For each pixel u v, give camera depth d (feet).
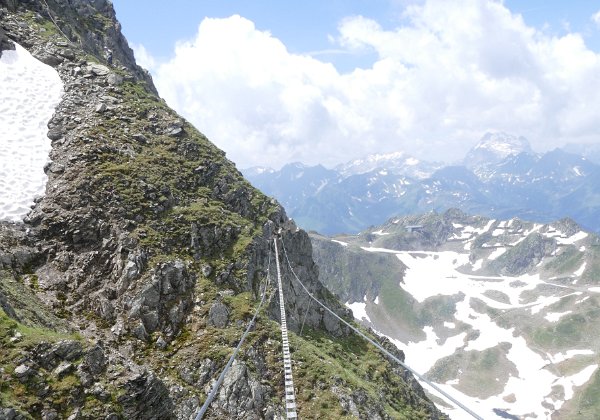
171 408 120.16
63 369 102.42
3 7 309.42
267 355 192.54
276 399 176.45
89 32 373.81
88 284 183.42
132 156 248.32
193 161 280.31
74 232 194.39
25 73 269.03
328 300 367.86
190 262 216.54
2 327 102.99
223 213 260.21
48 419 92.53
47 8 336.90
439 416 346.54
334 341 307.17
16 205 196.03
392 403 277.64
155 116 295.28
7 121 235.20
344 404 186.09
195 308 197.36
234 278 226.79
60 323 157.69
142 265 194.59
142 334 176.86
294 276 314.76
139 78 408.67
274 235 306.76
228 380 170.30
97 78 296.92
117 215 208.44
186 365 172.24
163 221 224.12
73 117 254.27
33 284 172.24
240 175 324.80
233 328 196.13
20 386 93.66
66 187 209.67
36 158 221.66
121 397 105.91
